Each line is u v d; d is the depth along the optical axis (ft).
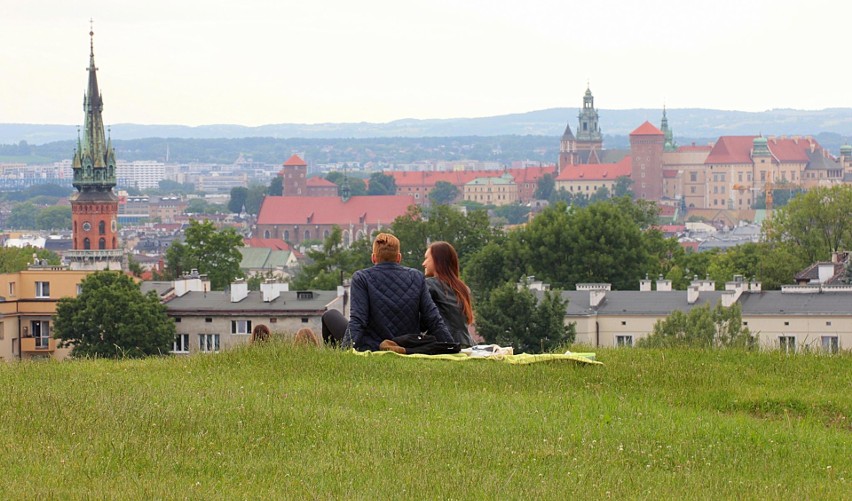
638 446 102.89
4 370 129.49
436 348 136.46
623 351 158.81
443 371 129.08
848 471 99.96
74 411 106.52
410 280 137.08
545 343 504.43
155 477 89.25
